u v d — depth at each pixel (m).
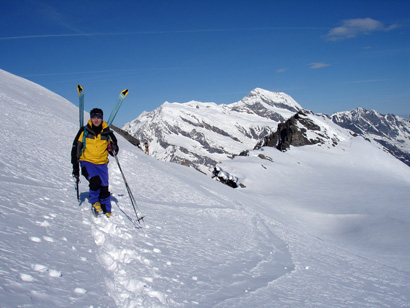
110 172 13.55
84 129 6.81
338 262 12.81
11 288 2.94
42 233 4.74
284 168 75.25
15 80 32.81
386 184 67.69
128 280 4.20
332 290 7.34
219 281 5.49
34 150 11.73
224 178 68.38
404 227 32.28
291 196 53.28
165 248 6.38
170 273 5.06
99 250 5.04
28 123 16.05
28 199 6.30
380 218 35.66
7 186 6.75
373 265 15.27
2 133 12.26
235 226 12.91
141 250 5.68
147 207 10.10
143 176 15.46
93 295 3.52
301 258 10.58
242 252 8.48
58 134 16.59
